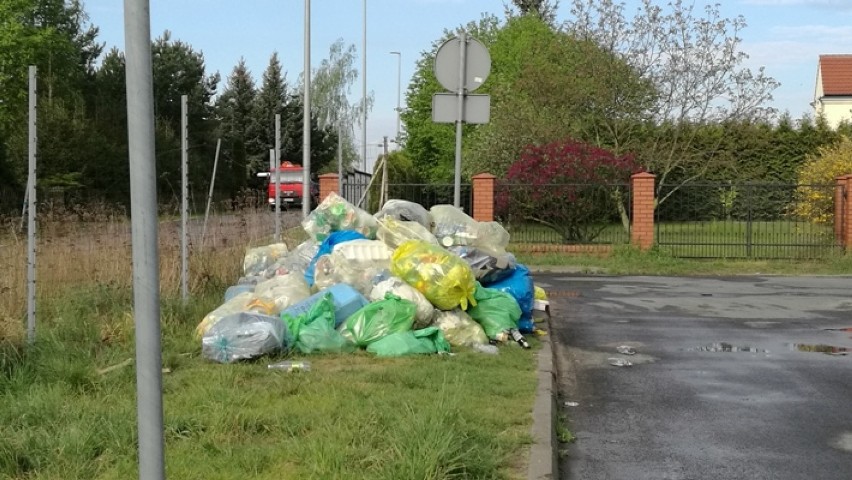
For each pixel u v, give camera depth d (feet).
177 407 19.72
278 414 19.08
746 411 23.17
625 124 96.48
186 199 33.27
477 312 29.43
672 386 26.00
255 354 25.02
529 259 64.90
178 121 179.93
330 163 209.67
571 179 70.23
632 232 67.72
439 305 28.40
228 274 37.68
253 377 23.20
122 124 144.87
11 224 37.68
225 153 175.32
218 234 41.86
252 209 48.88
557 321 38.19
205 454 16.67
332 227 35.29
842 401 24.22
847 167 77.92
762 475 18.17
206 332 25.84
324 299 27.04
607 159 71.20
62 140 103.65
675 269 60.85
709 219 76.07
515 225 70.95
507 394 22.11
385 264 30.73
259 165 199.82
